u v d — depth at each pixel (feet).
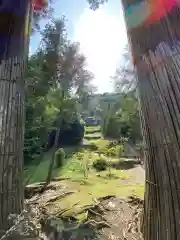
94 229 12.15
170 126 7.20
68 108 32.71
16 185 9.13
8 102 8.89
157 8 7.80
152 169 8.05
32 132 30.58
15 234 8.82
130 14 8.71
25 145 30.35
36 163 32.04
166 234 7.34
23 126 9.70
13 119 9.00
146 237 8.73
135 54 8.68
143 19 8.20
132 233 10.82
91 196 18.97
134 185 23.47
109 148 48.37
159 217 7.72
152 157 7.98
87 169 32.27
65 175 28.91
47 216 13.37
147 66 8.02
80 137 55.72
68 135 54.29
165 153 7.33
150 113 7.92
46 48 28.43
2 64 8.86
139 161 37.58
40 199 18.13
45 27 27.66
